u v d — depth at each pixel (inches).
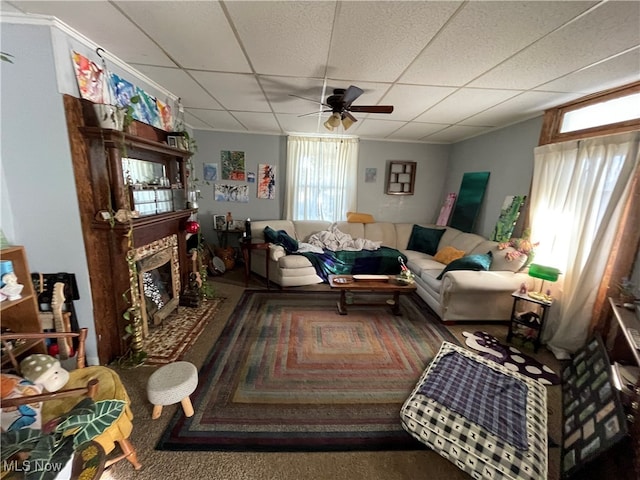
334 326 107.0
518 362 87.4
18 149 65.5
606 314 84.4
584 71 76.7
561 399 71.9
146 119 91.2
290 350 90.2
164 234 103.3
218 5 53.6
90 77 68.7
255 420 62.6
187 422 61.2
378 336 100.6
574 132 98.6
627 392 58.4
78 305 74.4
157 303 103.3
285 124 153.9
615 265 81.7
